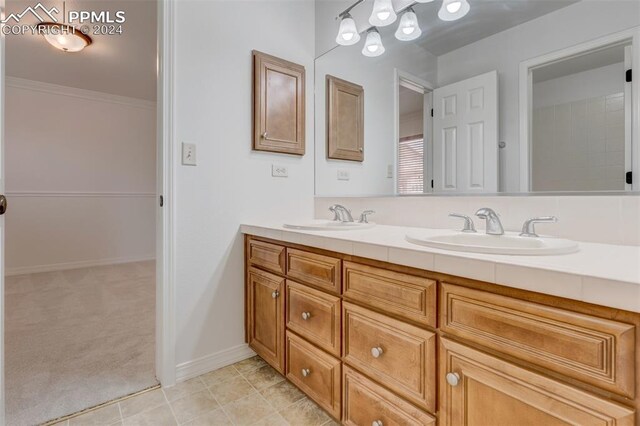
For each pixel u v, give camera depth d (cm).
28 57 318
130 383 161
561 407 67
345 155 201
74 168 413
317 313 133
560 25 118
